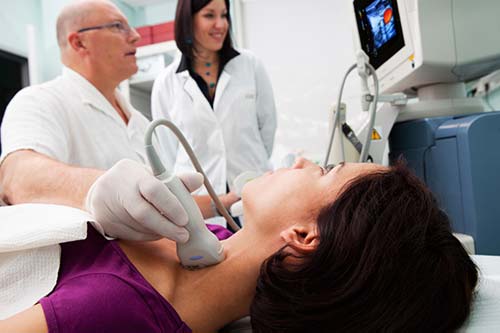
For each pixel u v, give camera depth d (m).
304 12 2.76
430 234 0.62
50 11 2.91
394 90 1.53
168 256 0.71
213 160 1.79
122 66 1.41
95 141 1.32
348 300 0.56
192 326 0.63
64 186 0.82
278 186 0.72
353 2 1.65
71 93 1.32
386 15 1.39
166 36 2.66
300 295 0.58
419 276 0.58
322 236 0.61
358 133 1.35
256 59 1.98
